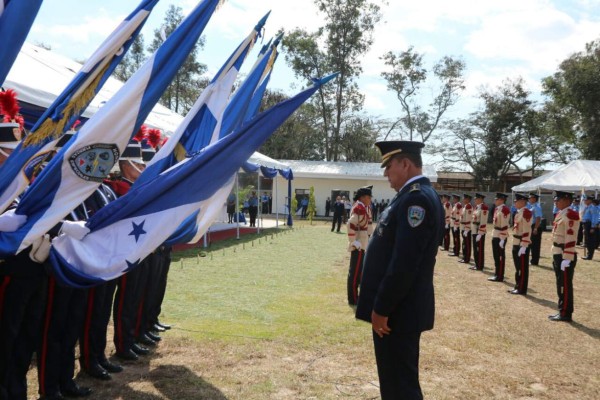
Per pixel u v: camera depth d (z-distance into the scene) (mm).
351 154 45531
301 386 4672
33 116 7289
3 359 3662
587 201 17328
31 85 7219
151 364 5078
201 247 15164
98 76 3449
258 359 5359
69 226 3678
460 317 7738
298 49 39531
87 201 4355
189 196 4066
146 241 3838
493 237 11438
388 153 3406
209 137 4887
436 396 4598
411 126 44938
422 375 5145
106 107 3699
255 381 4738
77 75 3424
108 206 3809
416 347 3258
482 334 6797
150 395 4316
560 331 7117
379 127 45281
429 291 3283
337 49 39281
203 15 4066
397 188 3445
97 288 4535
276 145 45562
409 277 3039
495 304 8836
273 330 6434
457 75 43406
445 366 5445
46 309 3996
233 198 24438
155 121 10922
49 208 3482
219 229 20984
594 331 7172
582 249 20078
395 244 3119
